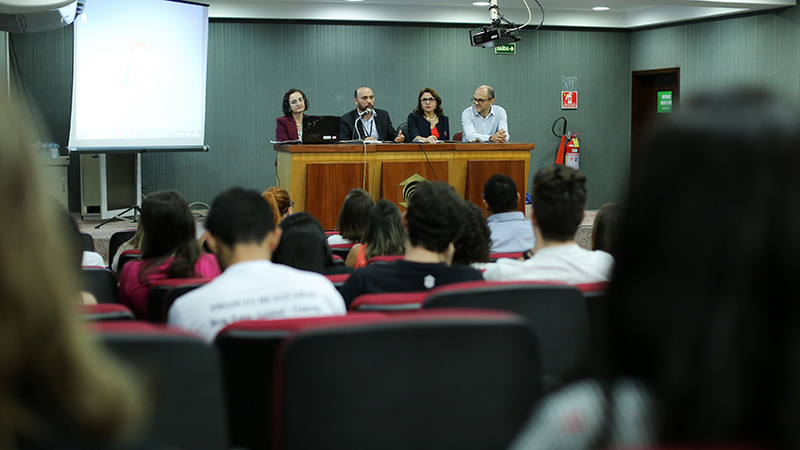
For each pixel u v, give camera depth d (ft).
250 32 28.94
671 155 1.42
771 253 1.30
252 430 4.84
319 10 29.19
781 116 1.37
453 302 5.12
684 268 1.36
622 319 1.43
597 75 32.63
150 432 3.32
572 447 1.42
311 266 7.99
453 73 30.89
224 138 29.12
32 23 16.03
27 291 1.19
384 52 30.14
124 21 23.97
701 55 30.19
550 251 6.91
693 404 1.32
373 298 5.43
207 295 5.35
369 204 11.60
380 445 3.68
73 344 1.25
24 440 1.20
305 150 17.97
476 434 3.76
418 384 3.67
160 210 7.89
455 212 6.70
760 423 1.31
